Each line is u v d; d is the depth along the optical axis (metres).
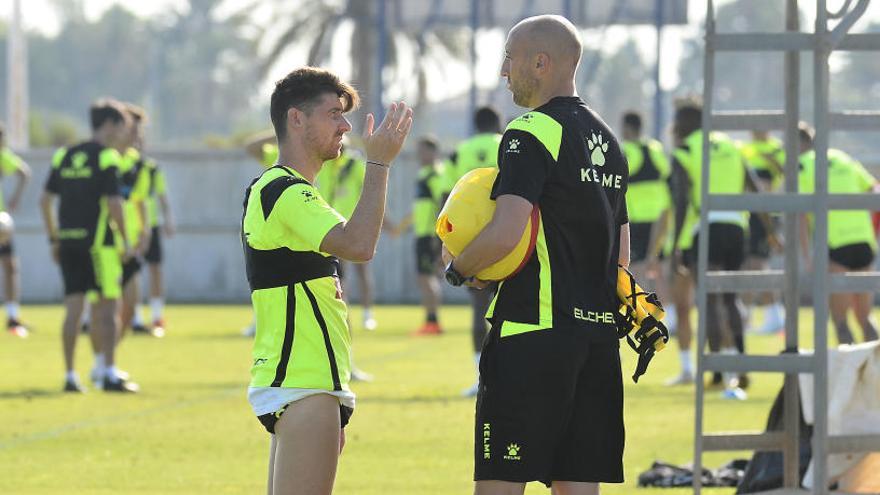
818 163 21.08
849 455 22.55
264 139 39.66
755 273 22.14
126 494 26.02
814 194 21.11
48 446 31.86
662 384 44.28
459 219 17.02
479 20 109.50
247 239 16.94
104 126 41.91
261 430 34.22
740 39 21.27
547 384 16.83
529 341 16.81
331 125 17.06
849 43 21.22
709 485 26.30
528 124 16.81
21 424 35.31
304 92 17.03
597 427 17.38
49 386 43.84
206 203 94.88
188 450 31.25
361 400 39.81
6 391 42.47
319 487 16.61
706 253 21.62
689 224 42.72
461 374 47.19
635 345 17.78
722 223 41.50
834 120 21.25
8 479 27.64
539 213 16.83
